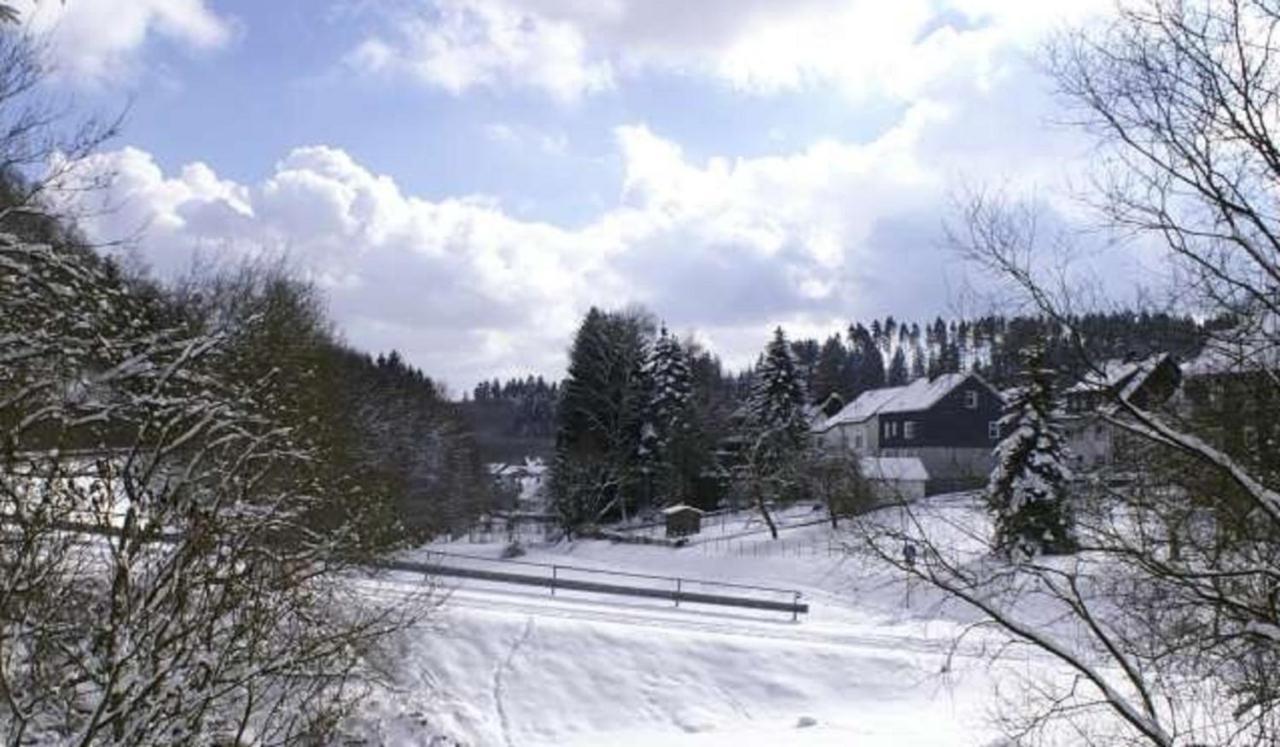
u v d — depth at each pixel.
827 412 96.56
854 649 23.23
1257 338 8.15
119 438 7.14
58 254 9.54
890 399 71.62
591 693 21.67
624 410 66.81
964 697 19.22
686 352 71.88
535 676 21.83
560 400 70.62
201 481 6.86
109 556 6.40
